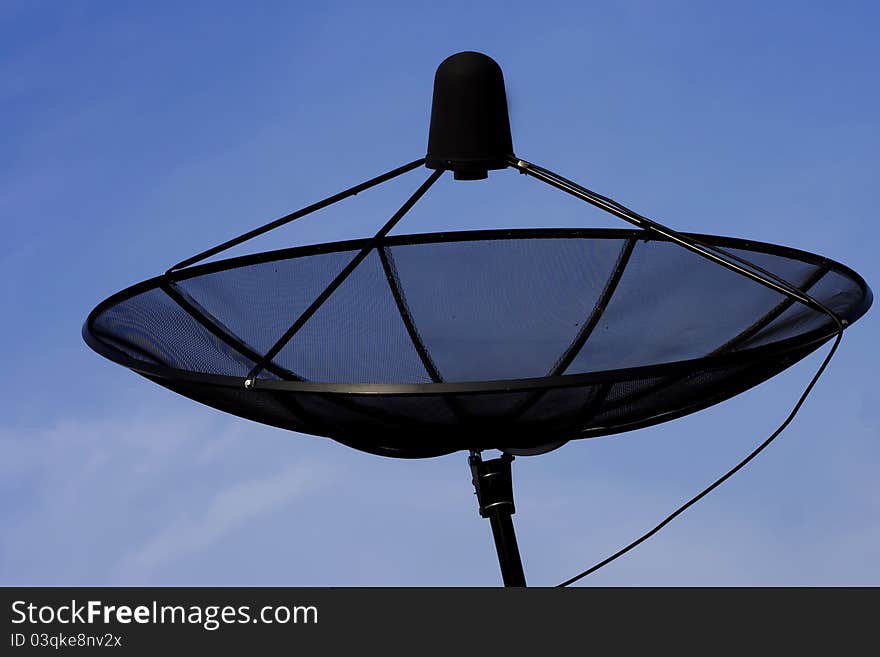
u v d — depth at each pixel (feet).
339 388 9.07
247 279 13.03
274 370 12.37
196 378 9.50
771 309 11.99
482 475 11.13
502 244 13.89
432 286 13.76
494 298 13.70
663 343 12.68
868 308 10.38
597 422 10.59
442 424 9.96
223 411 10.67
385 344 13.32
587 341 13.20
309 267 13.48
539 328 13.50
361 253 10.52
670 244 13.24
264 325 12.82
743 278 12.55
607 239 13.60
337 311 13.32
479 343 13.47
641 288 13.19
